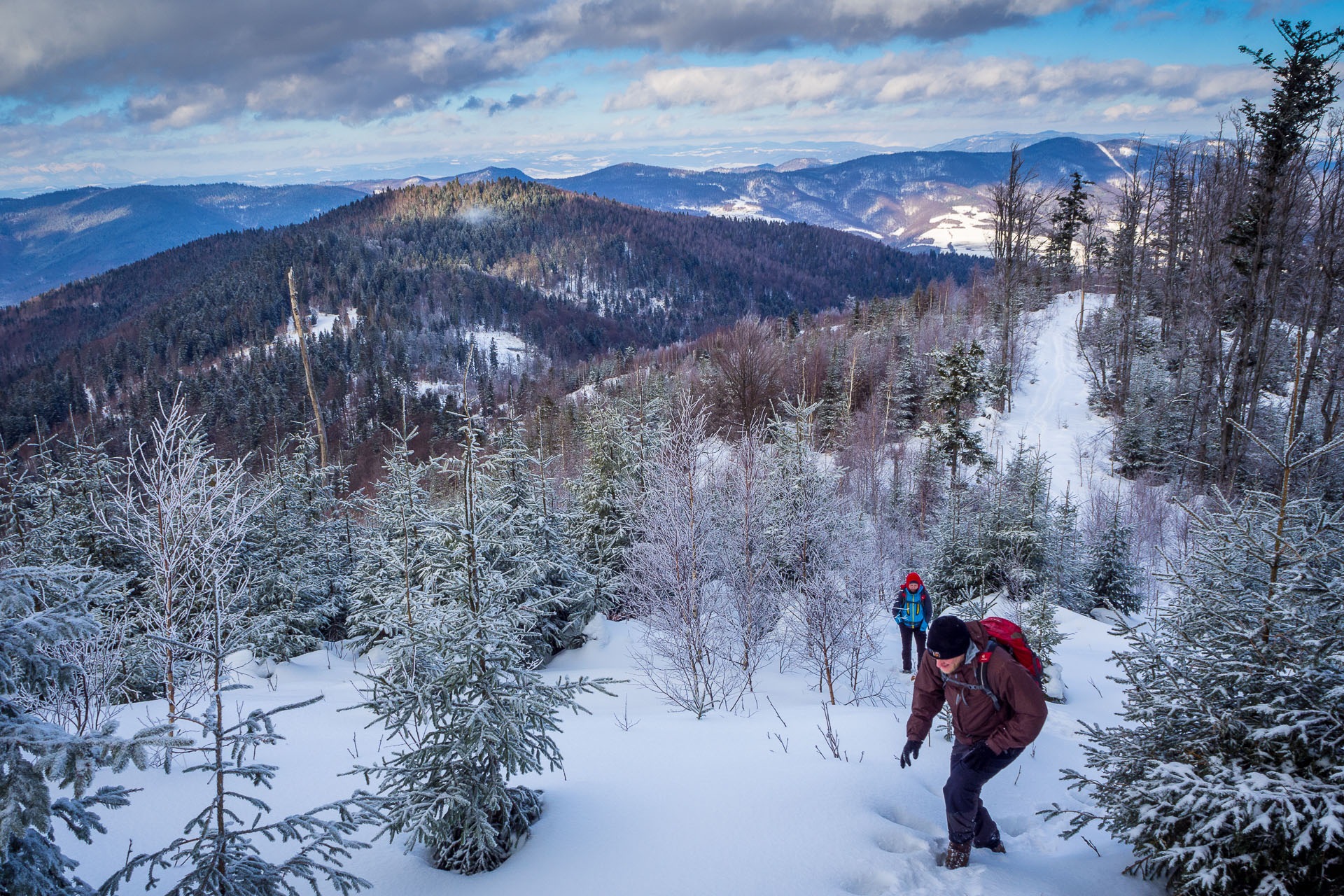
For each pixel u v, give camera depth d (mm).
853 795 4750
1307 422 29094
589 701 9227
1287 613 3580
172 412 6789
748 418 33500
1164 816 3555
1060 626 13586
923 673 4289
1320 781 3131
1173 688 3982
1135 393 37781
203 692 7012
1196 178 38406
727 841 4238
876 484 28609
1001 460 30766
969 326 59656
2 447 12227
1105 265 64875
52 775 2428
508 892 3895
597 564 16047
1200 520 4449
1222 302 32531
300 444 15891
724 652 10766
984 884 3676
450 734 4316
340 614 15383
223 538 7090
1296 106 25828
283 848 4488
